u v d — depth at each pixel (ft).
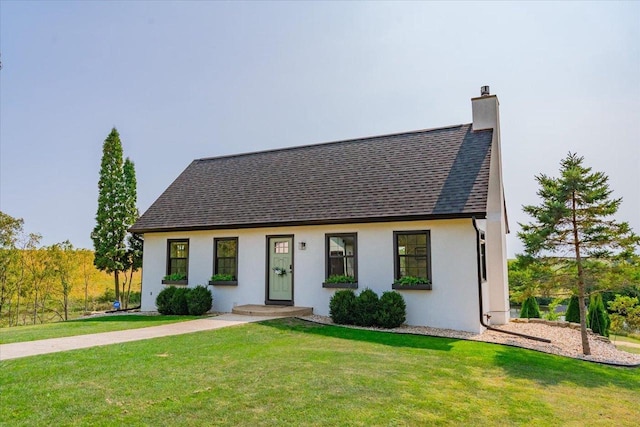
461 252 36.11
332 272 42.14
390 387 18.22
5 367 19.85
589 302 54.13
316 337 30.60
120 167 71.56
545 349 30.27
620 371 25.76
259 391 16.97
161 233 51.96
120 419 13.76
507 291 49.24
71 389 16.66
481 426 14.75
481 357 25.61
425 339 31.40
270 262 45.60
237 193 51.78
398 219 37.58
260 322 36.35
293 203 45.55
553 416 16.28
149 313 49.32
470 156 41.60
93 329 33.53
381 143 50.42
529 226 32.63
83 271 69.00
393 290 38.45
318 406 15.53
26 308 64.80
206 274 48.55
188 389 16.96
